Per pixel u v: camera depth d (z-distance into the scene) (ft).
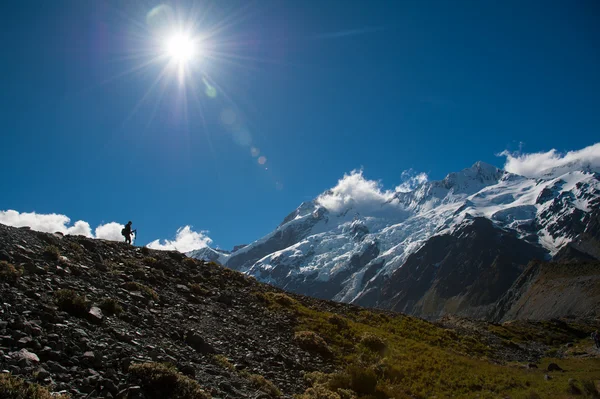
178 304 85.10
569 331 228.02
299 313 121.80
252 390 54.08
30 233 83.20
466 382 100.17
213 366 57.36
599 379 103.60
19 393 30.32
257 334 89.15
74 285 63.93
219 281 123.54
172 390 40.78
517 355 161.99
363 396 70.13
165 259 121.39
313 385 68.95
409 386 90.48
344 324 123.75
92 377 37.22
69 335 44.14
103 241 112.98
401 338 133.69
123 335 50.67
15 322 41.32
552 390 98.27
